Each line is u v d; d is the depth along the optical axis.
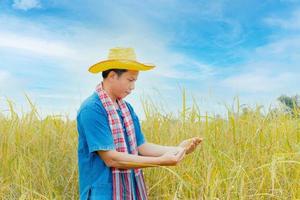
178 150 1.98
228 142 2.92
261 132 2.87
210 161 2.61
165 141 3.01
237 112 3.10
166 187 2.58
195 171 2.65
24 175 2.74
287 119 3.13
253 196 2.35
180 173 2.65
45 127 3.26
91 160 2.01
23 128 3.27
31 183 2.72
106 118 1.99
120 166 1.95
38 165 2.90
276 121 3.11
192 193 2.41
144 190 2.11
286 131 2.92
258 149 2.75
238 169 2.31
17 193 2.63
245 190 2.27
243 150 2.80
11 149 2.96
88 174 2.01
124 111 2.08
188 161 2.74
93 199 1.97
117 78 2.01
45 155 2.99
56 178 2.88
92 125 1.97
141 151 2.20
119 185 1.99
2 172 2.81
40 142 3.13
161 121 3.19
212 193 2.13
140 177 2.10
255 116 3.21
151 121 3.22
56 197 2.59
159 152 2.18
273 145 2.80
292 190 2.24
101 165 2.00
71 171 2.96
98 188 1.98
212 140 2.85
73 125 3.54
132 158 1.94
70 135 3.38
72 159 3.03
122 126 2.06
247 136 2.90
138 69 2.00
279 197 2.31
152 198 2.68
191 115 3.09
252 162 2.63
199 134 2.94
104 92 2.02
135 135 2.18
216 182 2.16
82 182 2.04
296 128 2.97
